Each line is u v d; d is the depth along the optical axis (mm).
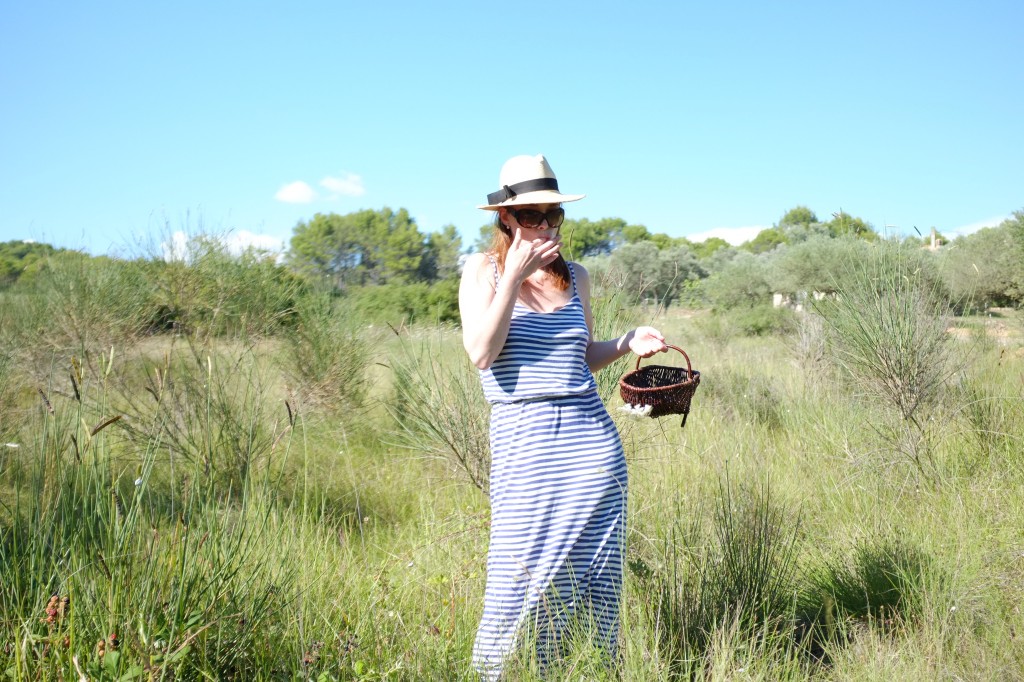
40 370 7203
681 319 16531
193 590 2469
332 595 3105
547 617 2762
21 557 2490
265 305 7980
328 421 7105
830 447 5730
